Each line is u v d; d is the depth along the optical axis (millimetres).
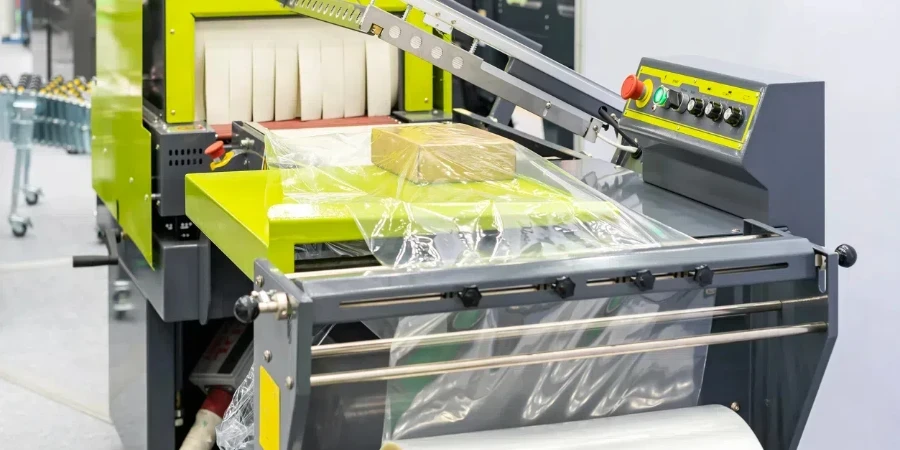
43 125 5504
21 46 5820
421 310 1137
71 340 3863
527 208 1357
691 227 1398
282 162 1610
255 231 1318
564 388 1381
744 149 1361
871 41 2160
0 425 3094
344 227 1274
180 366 2334
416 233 1295
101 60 2525
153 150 2090
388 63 2342
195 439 2271
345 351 1168
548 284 1183
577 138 3193
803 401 1377
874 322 2225
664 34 2764
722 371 1474
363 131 1870
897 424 2182
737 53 2516
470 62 1755
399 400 1322
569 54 3188
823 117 1396
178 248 2018
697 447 1244
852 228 2260
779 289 1401
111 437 3031
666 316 1319
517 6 3281
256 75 2234
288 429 1139
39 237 5129
